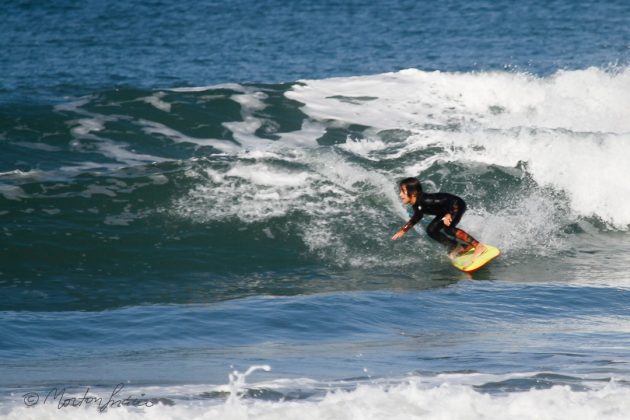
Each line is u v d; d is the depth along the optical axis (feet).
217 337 112.27
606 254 168.25
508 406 74.95
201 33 397.80
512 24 409.90
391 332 116.57
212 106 231.71
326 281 150.41
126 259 155.43
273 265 157.58
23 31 404.77
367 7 462.60
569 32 387.96
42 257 152.97
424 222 172.45
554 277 153.38
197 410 74.64
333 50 358.43
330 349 106.83
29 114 219.82
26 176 182.09
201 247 161.48
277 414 72.43
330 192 178.40
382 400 75.51
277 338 112.27
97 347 107.24
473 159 193.77
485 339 113.09
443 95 246.06
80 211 168.45
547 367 96.43
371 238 166.91
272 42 376.27
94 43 375.25
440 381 88.94
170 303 136.26
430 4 468.34
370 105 238.48
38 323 116.98
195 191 176.14
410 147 197.98
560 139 195.83
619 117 238.07
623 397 77.56
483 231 172.96
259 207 172.86
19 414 72.43
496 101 244.63
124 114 224.53
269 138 217.15
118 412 73.05
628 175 188.65
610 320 125.49
